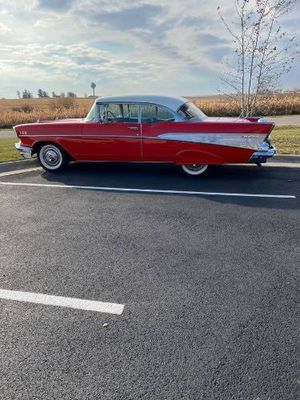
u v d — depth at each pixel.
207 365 2.33
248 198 5.77
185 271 3.52
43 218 5.01
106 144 7.11
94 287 3.26
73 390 2.16
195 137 6.64
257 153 6.48
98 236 4.39
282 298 3.04
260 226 4.62
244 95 11.55
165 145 6.82
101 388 2.17
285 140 9.98
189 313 2.86
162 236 4.36
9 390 2.16
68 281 3.37
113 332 2.66
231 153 6.59
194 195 5.99
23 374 2.29
